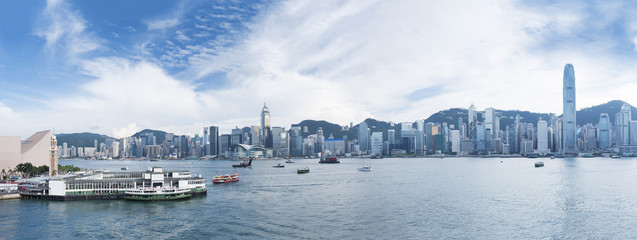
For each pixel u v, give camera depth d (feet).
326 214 602.03
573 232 493.36
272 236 477.36
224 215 596.70
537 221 548.72
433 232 494.18
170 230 506.89
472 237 472.85
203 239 466.29
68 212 619.26
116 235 484.33
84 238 471.62
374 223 540.93
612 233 489.26
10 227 521.65
